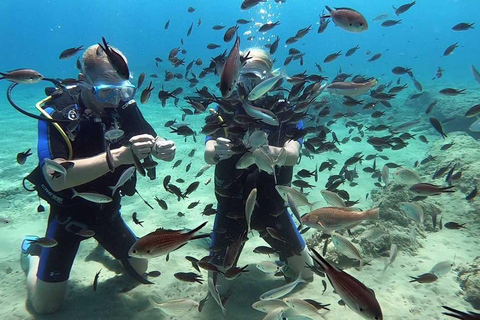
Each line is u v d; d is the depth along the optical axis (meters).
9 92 2.94
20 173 7.59
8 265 4.13
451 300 3.38
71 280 3.78
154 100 17.86
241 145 2.77
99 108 3.18
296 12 138.88
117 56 2.12
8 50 121.56
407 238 4.32
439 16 138.12
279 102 3.34
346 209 2.15
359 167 7.96
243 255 4.32
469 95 14.15
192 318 3.13
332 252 3.99
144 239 1.84
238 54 2.04
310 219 2.23
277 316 2.28
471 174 5.81
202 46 119.31
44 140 2.91
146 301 3.37
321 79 4.30
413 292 3.49
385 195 5.02
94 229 3.36
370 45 129.25
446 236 4.70
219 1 125.44
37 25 133.75
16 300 3.47
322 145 4.32
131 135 3.34
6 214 5.71
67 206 3.09
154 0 134.50
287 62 6.11
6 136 11.30
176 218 5.43
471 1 73.81
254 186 3.29
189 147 9.67
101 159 2.68
